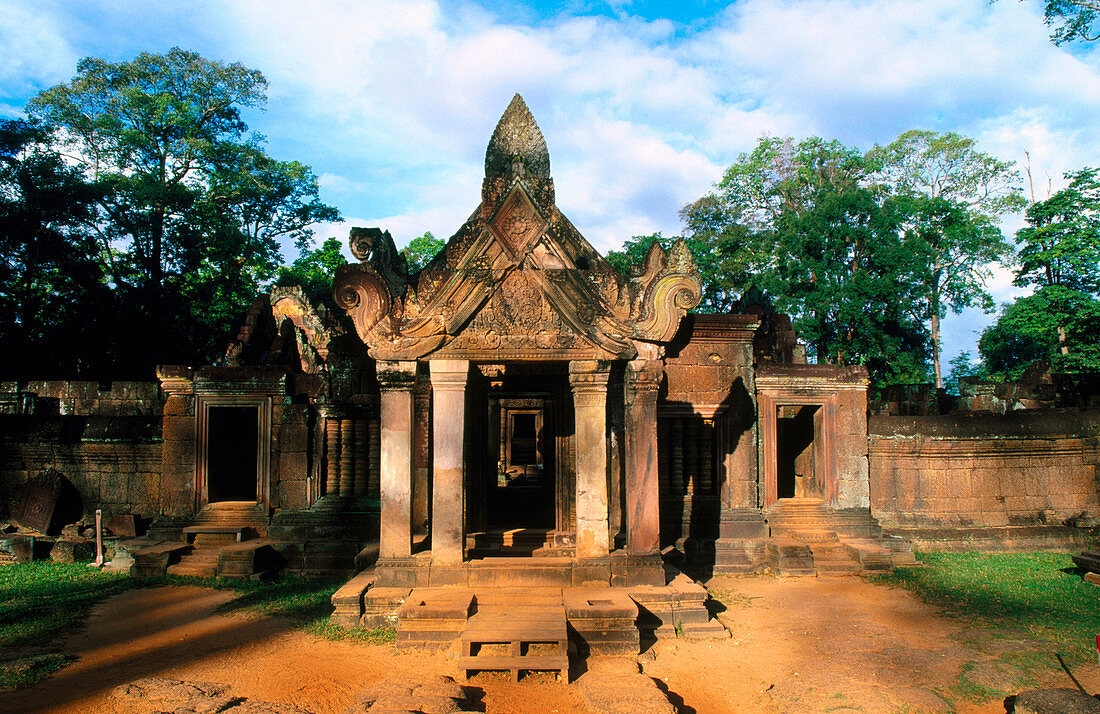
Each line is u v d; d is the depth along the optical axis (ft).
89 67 109.19
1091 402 59.77
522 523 46.32
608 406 36.50
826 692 24.23
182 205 104.58
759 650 28.73
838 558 44.39
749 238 131.34
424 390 37.37
